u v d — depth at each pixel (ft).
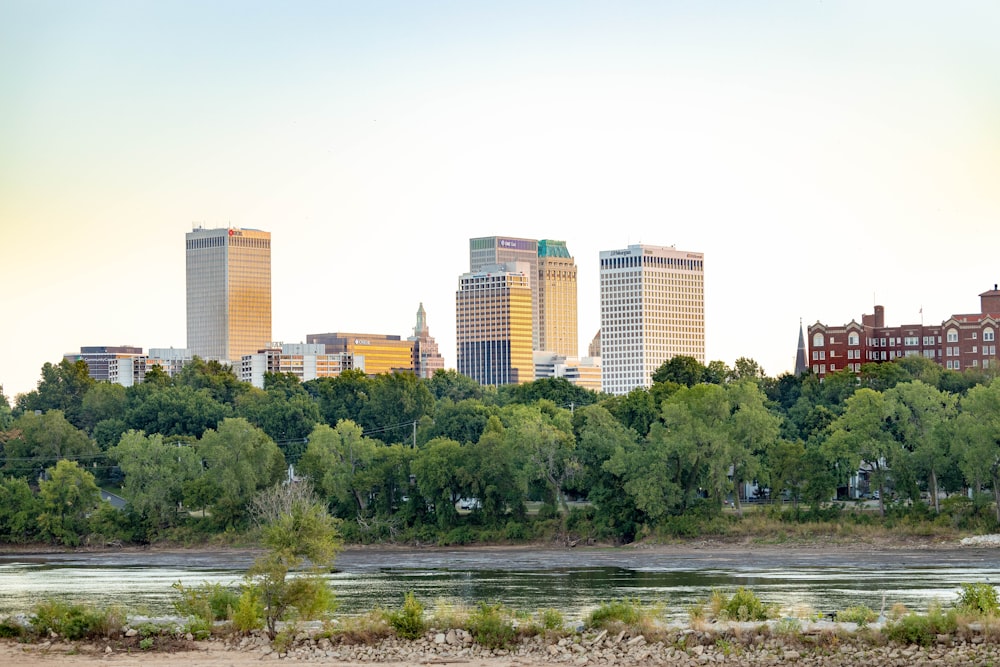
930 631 360.69
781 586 577.02
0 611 506.07
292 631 381.81
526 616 408.26
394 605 530.27
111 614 392.68
